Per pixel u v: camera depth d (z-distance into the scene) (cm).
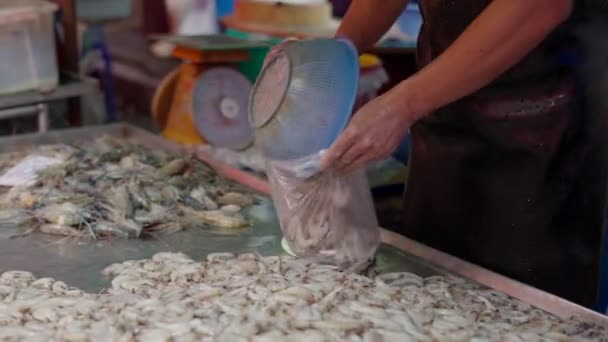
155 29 562
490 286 201
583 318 183
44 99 330
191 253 224
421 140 251
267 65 205
